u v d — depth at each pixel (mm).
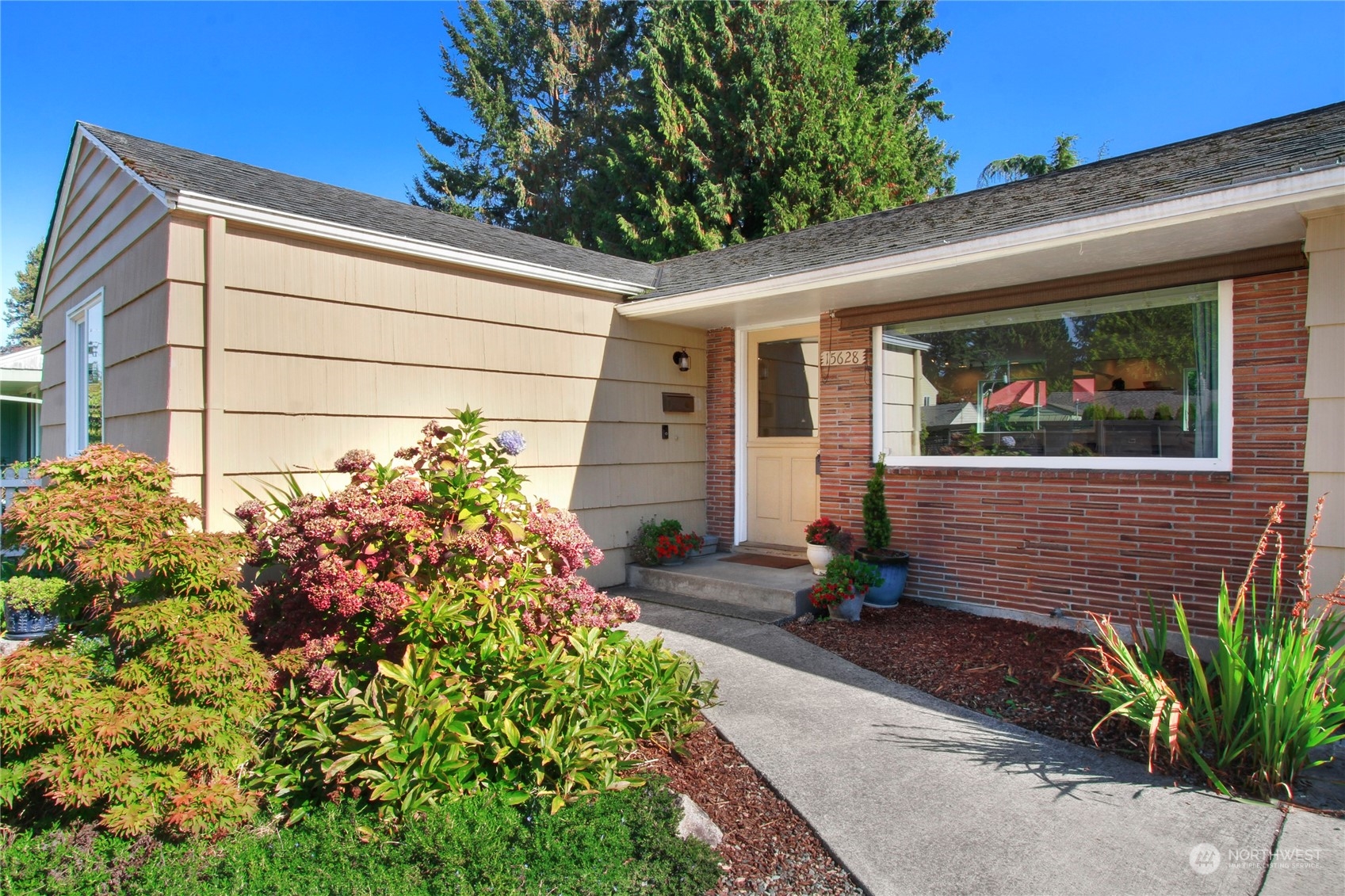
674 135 17078
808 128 16297
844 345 6332
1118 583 4914
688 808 2664
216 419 4230
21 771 2260
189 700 2480
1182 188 4082
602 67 23000
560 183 22266
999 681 4152
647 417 7008
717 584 6059
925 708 3805
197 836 2328
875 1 20203
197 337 4203
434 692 2721
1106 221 4090
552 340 6160
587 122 21781
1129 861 2432
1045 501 5234
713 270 7227
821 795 2893
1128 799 2861
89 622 2717
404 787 2457
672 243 17094
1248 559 4434
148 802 2330
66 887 2119
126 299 4914
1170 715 3035
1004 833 2615
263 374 4477
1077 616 5074
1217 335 4574
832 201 16484
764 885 2342
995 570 5477
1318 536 3939
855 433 6258
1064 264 4727
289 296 4602
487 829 2334
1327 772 3098
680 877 2279
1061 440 5227
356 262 4934
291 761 2734
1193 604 4621
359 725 2467
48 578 4801
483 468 3857
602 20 23219
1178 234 4113
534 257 6488
